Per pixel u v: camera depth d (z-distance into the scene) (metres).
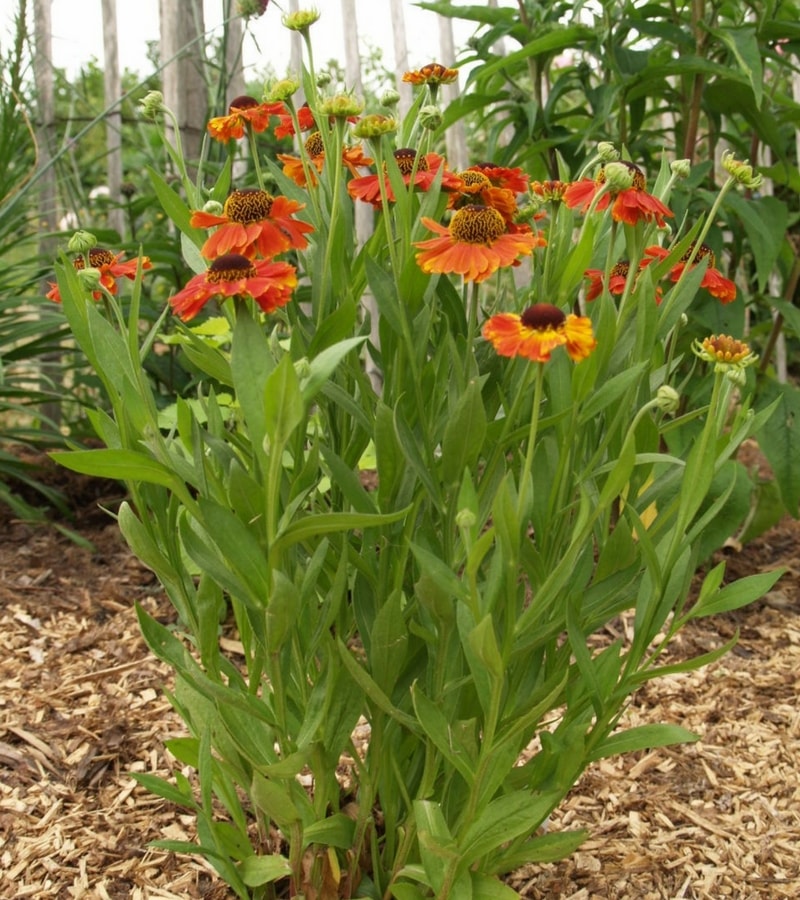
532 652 1.46
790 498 2.87
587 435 1.50
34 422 4.22
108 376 1.32
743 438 1.40
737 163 1.39
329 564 1.47
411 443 1.32
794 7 3.07
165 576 1.44
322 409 1.51
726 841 1.99
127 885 1.82
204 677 1.33
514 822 1.35
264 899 1.67
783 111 3.45
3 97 3.41
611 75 3.10
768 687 2.53
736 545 3.32
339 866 1.61
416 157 1.36
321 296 1.38
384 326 1.41
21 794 2.05
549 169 3.33
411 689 1.37
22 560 3.13
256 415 1.18
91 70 5.33
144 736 2.26
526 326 1.12
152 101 1.56
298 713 1.59
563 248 1.45
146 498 1.45
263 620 1.32
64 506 3.39
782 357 4.14
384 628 1.34
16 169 3.56
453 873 1.37
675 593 1.42
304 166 1.44
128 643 2.66
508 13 3.13
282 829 1.62
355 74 3.53
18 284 3.51
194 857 1.88
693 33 2.98
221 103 3.70
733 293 1.49
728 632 2.83
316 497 1.63
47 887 1.82
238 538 1.21
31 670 2.51
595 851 1.95
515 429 1.46
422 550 1.21
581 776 2.20
